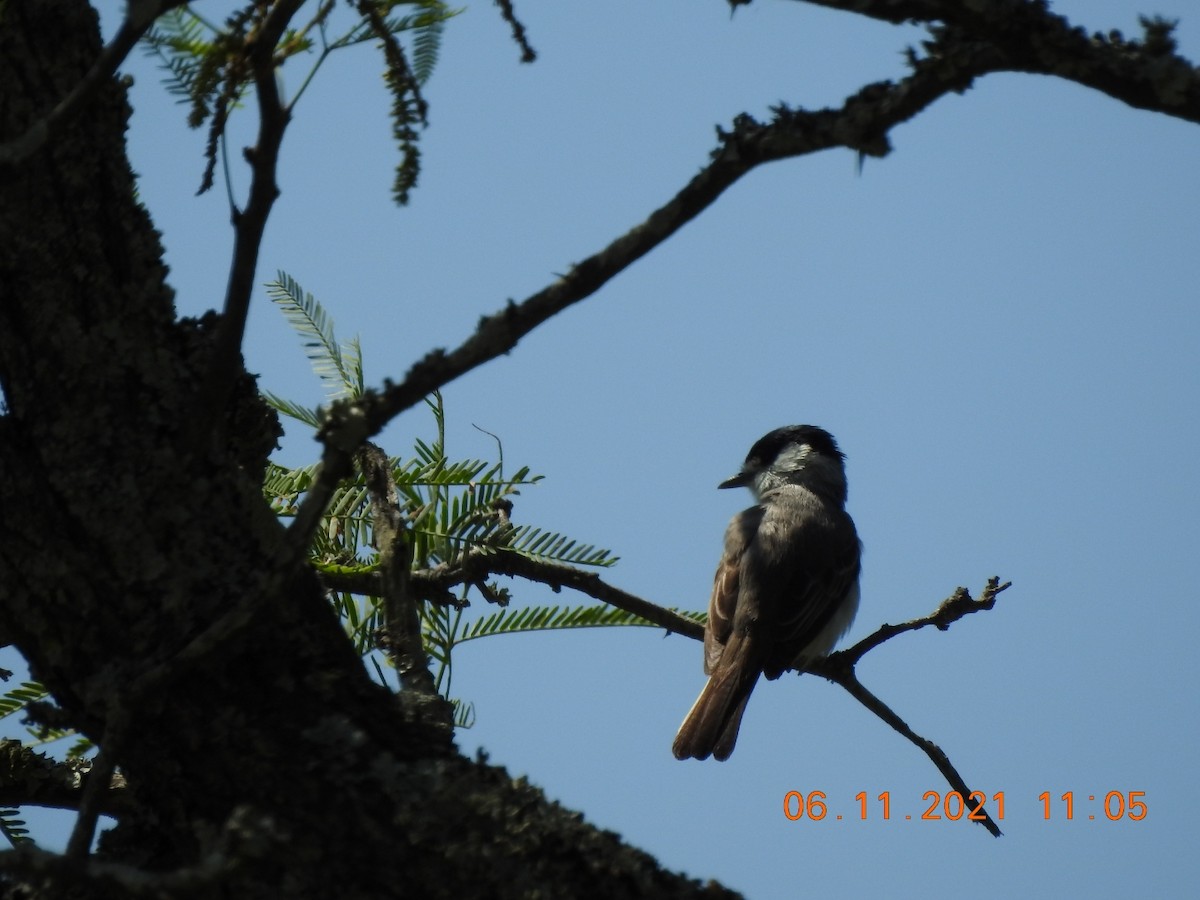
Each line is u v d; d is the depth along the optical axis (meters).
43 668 5.32
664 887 5.03
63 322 5.67
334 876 4.80
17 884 5.11
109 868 3.88
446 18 5.19
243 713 5.13
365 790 4.97
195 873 3.79
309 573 5.66
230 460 5.75
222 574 5.43
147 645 5.25
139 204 6.05
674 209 5.04
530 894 4.80
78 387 5.61
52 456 5.49
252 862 3.84
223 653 5.23
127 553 5.36
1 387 5.65
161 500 5.47
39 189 5.75
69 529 5.38
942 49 4.66
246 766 5.03
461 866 4.83
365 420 4.89
